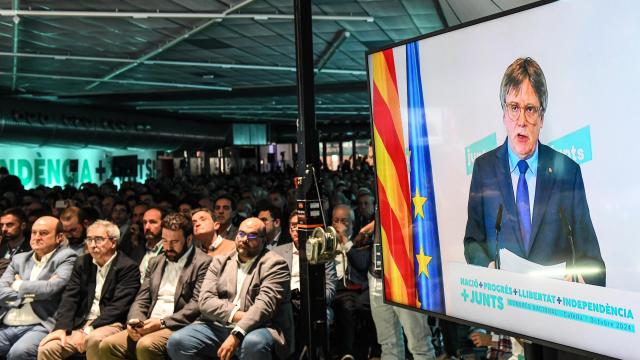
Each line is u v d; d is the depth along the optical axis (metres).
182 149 24.39
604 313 1.73
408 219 2.35
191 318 4.03
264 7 8.20
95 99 17.59
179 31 9.73
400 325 4.07
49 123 17.44
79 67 12.76
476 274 2.10
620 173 1.69
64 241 5.34
